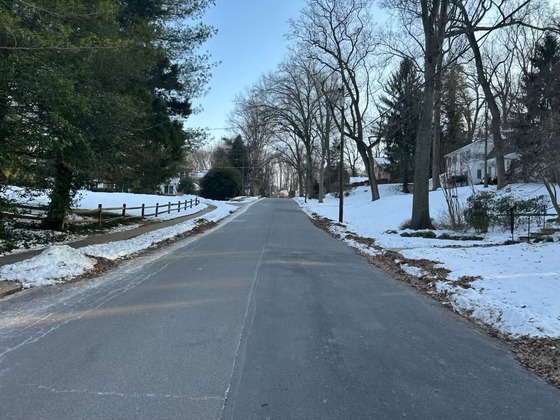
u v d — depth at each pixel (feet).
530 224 57.11
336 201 180.86
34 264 31.71
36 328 20.16
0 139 33.81
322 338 19.45
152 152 68.49
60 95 32.99
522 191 85.66
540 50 119.14
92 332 19.67
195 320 21.61
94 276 32.63
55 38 32.65
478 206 59.36
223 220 93.04
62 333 19.48
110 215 80.79
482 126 185.88
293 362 16.61
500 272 32.48
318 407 13.19
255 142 279.28
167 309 23.58
